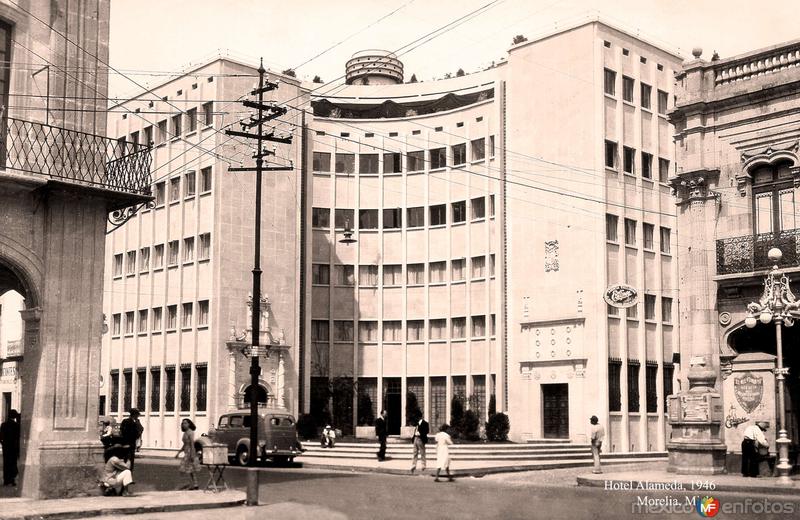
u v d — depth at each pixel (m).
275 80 51.56
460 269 53.84
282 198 50.78
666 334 47.78
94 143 20.11
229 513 17.22
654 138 48.66
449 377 53.44
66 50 20.08
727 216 28.34
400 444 40.91
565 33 47.41
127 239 54.91
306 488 22.98
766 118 27.73
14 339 49.78
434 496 20.81
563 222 46.31
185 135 51.16
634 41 48.34
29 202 19.25
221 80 49.31
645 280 46.97
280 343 49.31
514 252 48.34
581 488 23.45
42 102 19.64
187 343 49.44
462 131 54.31
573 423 44.38
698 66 29.25
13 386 49.62
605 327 44.06
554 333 45.78
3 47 19.34
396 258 56.44
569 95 46.88
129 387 53.59
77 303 19.64
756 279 27.02
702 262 28.44
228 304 48.03
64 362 19.28
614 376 44.38
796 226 26.95
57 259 19.42
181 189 50.84
